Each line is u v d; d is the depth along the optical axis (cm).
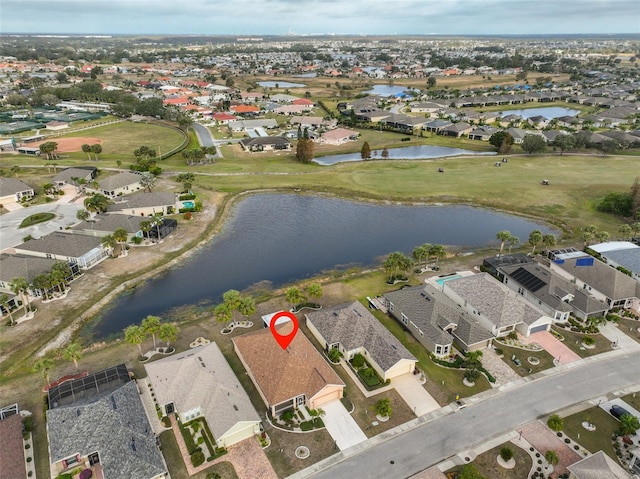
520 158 17188
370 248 10169
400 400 5675
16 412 5278
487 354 6562
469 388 5903
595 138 18688
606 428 5281
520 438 5119
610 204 11775
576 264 8606
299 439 5088
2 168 14538
